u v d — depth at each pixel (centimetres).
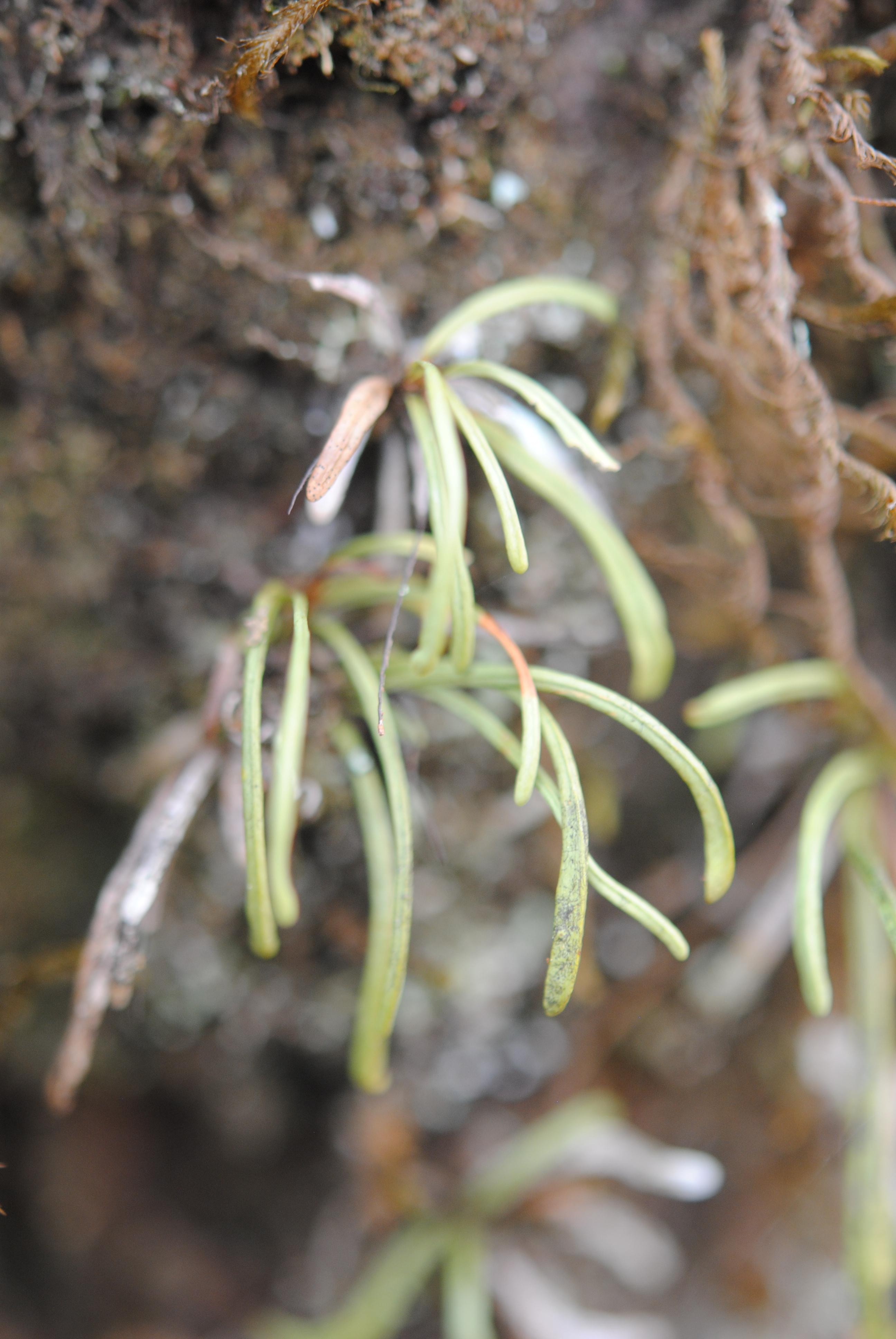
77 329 20
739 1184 23
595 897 21
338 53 18
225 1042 22
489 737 19
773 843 21
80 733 21
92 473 20
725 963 21
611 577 19
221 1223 24
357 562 19
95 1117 23
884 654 22
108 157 19
